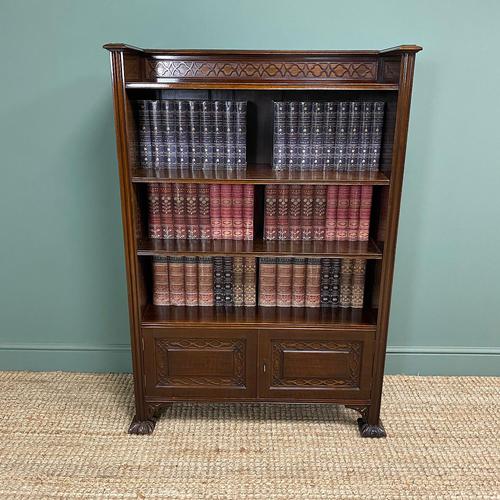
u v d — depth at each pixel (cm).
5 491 171
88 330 238
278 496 169
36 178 217
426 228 221
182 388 198
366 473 179
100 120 210
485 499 169
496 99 204
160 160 187
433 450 191
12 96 206
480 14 195
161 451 190
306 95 196
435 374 240
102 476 177
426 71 201
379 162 188
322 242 194
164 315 196
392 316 235
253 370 196
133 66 175
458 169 213
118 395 224
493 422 207
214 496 169
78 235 225
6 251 227
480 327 235
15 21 198
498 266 226
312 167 188
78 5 196
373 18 196
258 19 197
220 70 189
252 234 194
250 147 202
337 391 197
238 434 199
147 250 184
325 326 190
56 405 216
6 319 236
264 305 204
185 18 198
